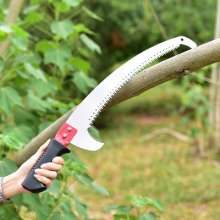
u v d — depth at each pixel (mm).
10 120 3357
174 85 14000
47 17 3627
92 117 2020
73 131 2002
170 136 10422
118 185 7398
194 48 2184
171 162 8445
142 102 14781
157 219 2908
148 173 7926
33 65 3279
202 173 7645
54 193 2857
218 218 5816
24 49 3137
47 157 1978
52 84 3336
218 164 8039
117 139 10758
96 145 1995
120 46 11344
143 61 2080
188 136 9523
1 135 2744
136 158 8992
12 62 3227
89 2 10648
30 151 2584
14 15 3414
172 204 6355
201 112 8391
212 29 11234
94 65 10531
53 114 3209
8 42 3203
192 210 6098
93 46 3408
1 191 2033
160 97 15156
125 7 11070
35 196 2756
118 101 2312
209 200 6391
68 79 3602
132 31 11359
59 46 3324
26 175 2033
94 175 8094
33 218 3418
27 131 3027
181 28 11219
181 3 11328
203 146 8703
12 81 3361
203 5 11305
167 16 11297
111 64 11234
